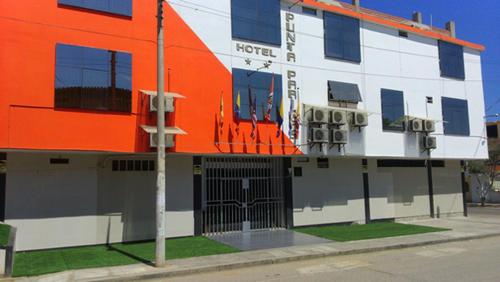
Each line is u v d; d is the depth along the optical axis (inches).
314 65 747.4
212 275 432.1
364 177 873.5
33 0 509.7
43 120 500.7
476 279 383.6
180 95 582.6
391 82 853.2
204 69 625.0
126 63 560.4
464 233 716.0
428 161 1011.3
